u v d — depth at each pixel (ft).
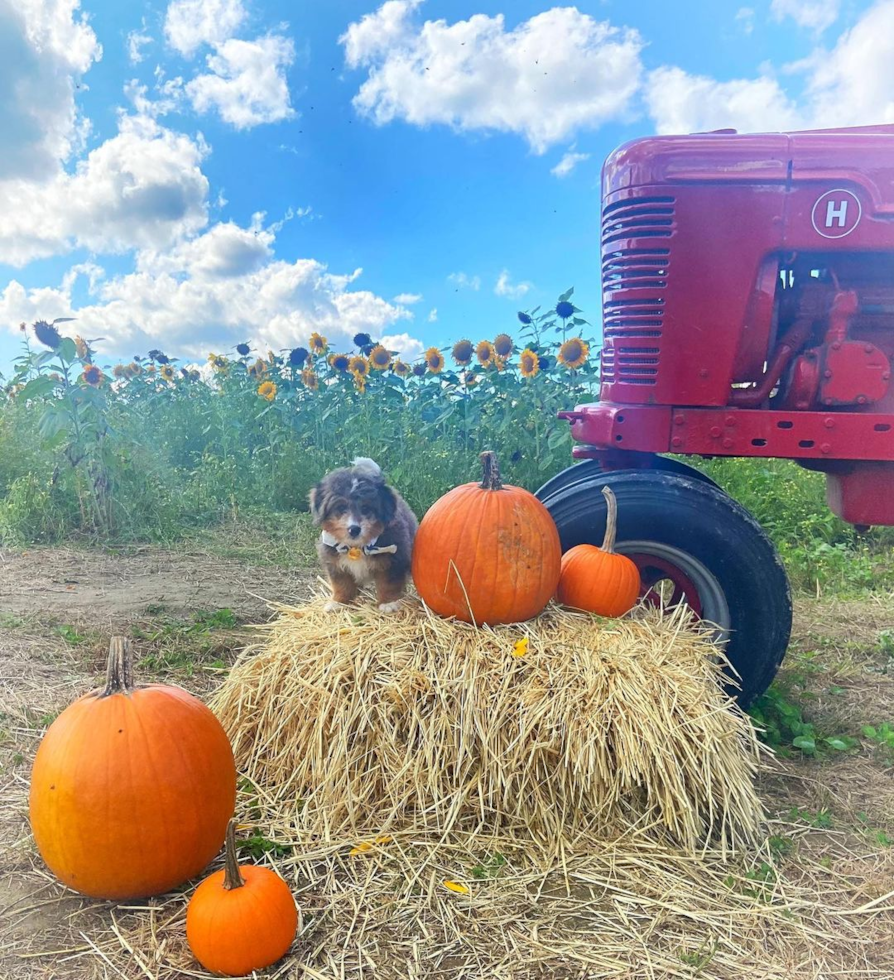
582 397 12.55
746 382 6.31
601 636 5.20
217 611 8.36
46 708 6.02
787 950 3.81
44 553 10.38
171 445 16.19
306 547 11.39
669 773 4.58
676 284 5.89
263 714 5.15
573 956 3.71
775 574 5.85
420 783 4.64
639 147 5.93
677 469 6.73
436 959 3.67
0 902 4.00
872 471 5.91
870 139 5.73
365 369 13.94
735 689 5.98
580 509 5.97
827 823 4.94
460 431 14.02
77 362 12.68
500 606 5.18
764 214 5.77
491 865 4.32
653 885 4.22
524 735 4.60
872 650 8.08
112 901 4.02
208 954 3.50
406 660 4.96
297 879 4.17
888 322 6.15
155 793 3.89
